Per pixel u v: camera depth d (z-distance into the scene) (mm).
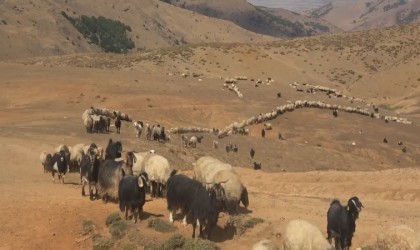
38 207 23422
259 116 86000
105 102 85188
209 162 25031
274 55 189375
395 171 42656
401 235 16328
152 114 82125
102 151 27328
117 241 20609
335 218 18078
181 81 110500
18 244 20531
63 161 29469
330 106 100188
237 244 20188
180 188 20438
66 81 95875
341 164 66438
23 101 84250
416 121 104312
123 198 21547
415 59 184500
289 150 68125
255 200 27297
